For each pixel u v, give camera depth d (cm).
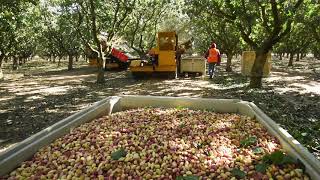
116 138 446
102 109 593
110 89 1576
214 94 1345
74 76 2434
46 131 429
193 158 375
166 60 1992
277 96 1266
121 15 2066
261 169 339
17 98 1334
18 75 2648
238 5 1496
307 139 623
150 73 2088
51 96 1375
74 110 1057
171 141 424
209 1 1617
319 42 2027
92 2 1745
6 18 1325
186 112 598
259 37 2014
